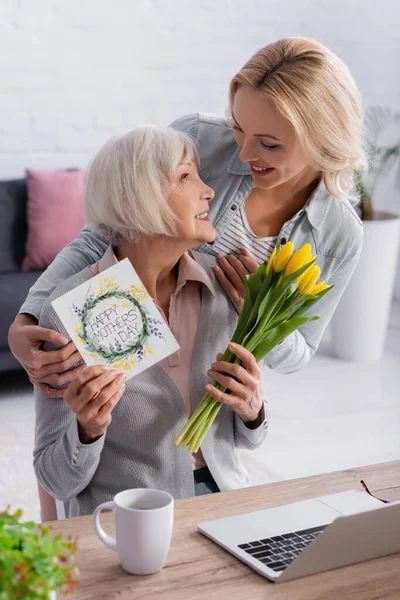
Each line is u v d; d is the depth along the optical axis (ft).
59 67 13.25
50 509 5.23
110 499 4.57
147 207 4.15
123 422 4.51
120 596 3.18
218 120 5.50
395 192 16.06
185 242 4.33
